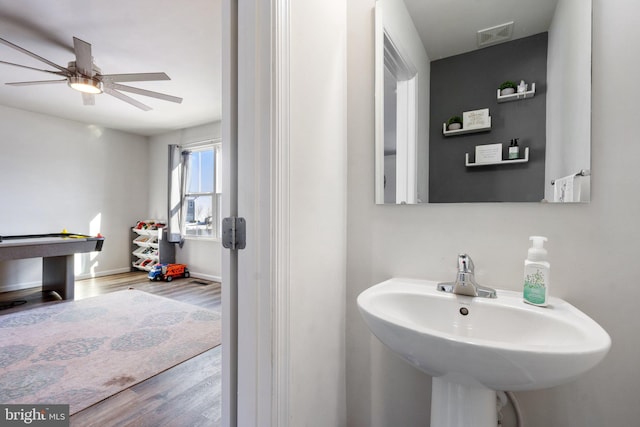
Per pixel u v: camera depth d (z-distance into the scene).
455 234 1.04
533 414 0.92
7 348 2.23
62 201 4.31
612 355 0.83
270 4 0.81
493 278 0.98
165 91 3.31
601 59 0.84
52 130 4.20
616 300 0.83
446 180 1.06
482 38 1.01
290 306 0.87
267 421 0.82
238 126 0.86
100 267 4.76
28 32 2.20
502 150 0.98
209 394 1.70
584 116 0.86
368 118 1.20
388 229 1.15
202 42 2.35
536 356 0.53
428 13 1.10
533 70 0.94
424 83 1.10
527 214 0.94
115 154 4.91
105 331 2.56
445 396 0.79
